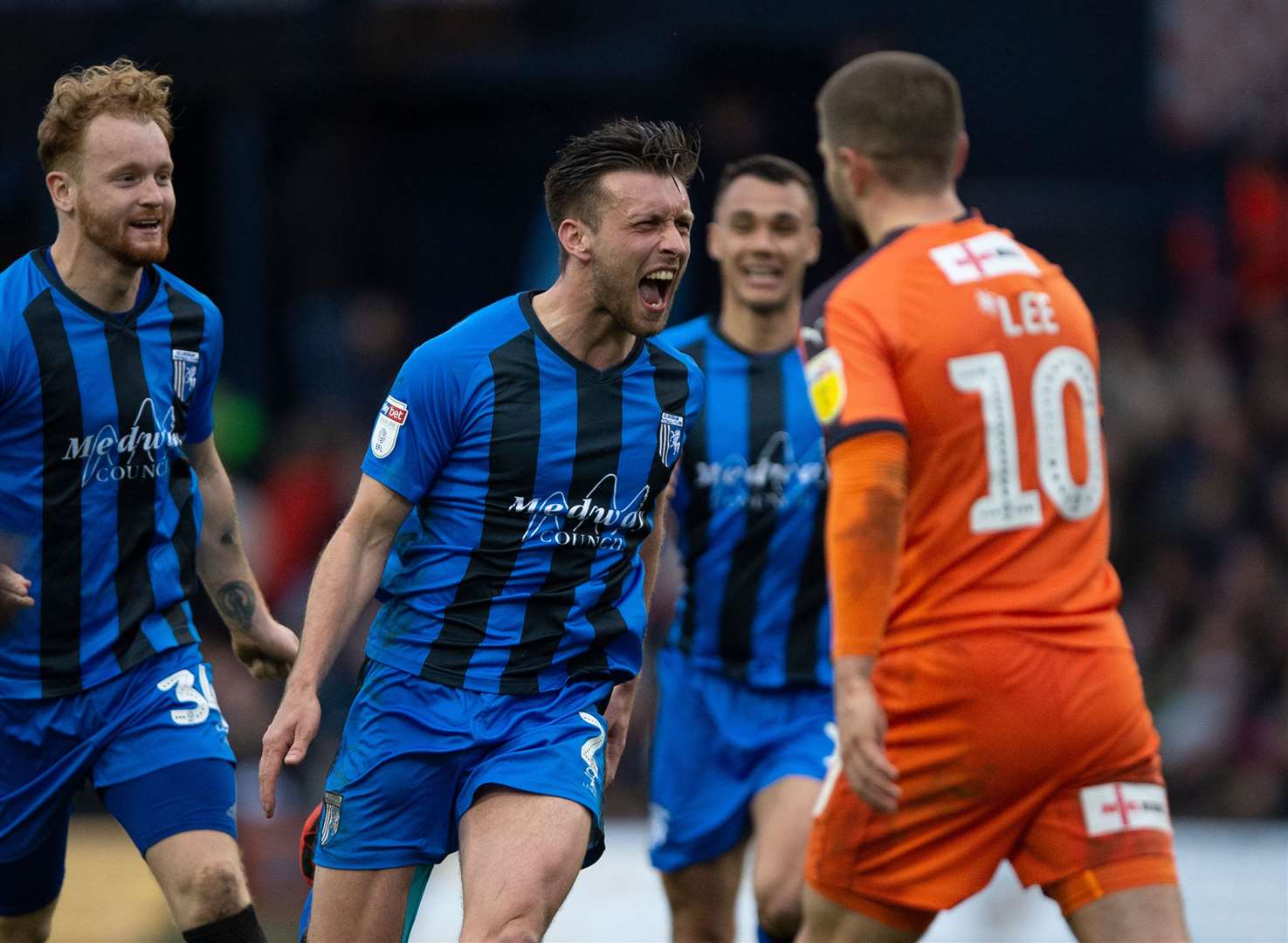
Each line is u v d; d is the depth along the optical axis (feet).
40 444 52.49
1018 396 48.83
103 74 53.01
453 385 50.26
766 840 65.31
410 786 51.16
